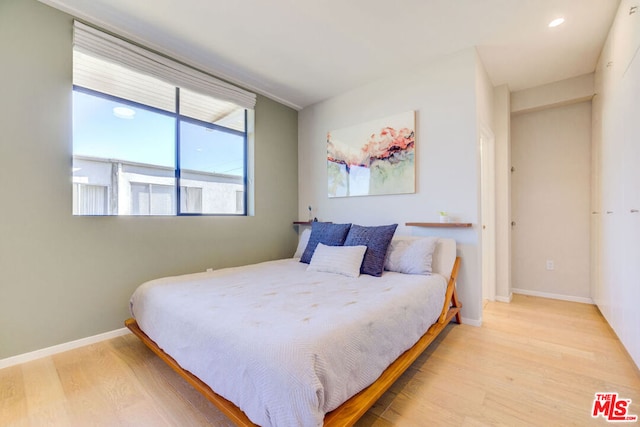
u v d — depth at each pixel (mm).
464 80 2572
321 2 1996
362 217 3285
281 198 3752
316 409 965
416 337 1739
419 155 2846
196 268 2848
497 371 1744
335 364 1118
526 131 3477
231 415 1133
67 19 2096
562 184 3268
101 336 2244
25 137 1931
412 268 2377
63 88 2086
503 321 2586
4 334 1852
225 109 3254
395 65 2846
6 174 1863
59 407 1443
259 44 2504
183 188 2902
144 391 1576
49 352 2008
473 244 2531
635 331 1739
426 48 2555
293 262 3000
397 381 1647
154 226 2553
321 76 3070
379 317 1447
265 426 1017
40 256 1987
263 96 3531
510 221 3420
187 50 2592
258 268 2641
